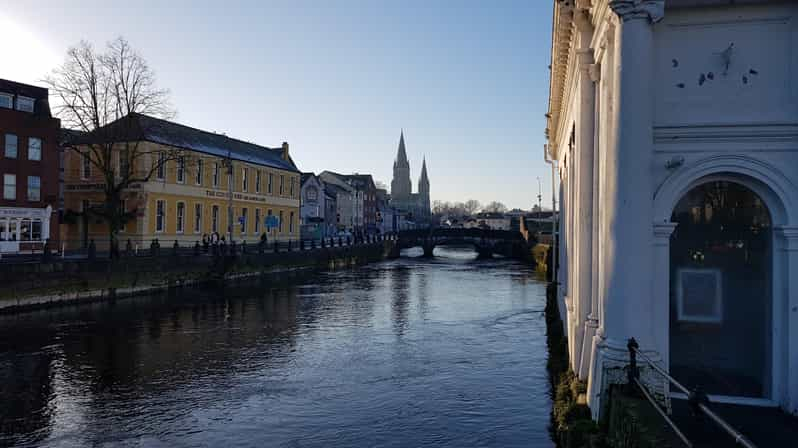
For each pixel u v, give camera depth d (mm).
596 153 7875
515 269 45906
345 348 15500
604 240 6410
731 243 6789
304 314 21453
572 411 7340
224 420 9820
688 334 6859
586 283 8664
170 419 9844
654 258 6641
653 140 6719
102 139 27141
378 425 9547
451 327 18797
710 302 6828
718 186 6832
